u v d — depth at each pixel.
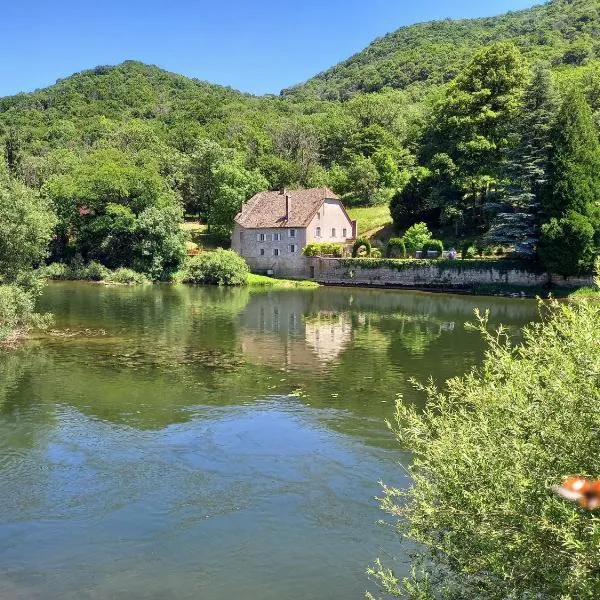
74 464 13.77
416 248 65.12
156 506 11.80
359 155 103.19
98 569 9.59
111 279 62.12
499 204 56.75
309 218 69.38
